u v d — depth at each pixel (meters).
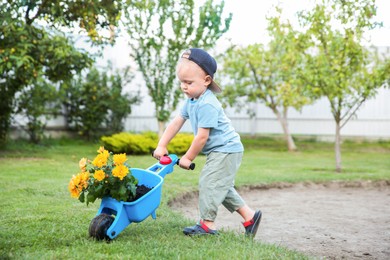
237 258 2.80
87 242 3.11
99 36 9.40
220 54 12.48
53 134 13.25
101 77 13.80
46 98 11.80
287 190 6.93
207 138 3.54
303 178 7.41
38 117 12.30
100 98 13.34
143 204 3.29
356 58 8.38
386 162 10.30
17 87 9.83
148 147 10.92
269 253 2.98
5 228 3.59
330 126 14.59
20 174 6.75
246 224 3.69
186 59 3.55
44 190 5.36
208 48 11.08
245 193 6.56
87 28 9.36
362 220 4.92
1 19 8.18
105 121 13.83
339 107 8.64
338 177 7.57
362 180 7.52
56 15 9.21
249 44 12.48
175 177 6.90
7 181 6.00
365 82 8.41
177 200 5.56
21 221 3.84
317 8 8.44
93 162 3.23
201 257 2.79
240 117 15.01
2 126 10.70
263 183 6.96
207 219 3.53
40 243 3.14
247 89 13.32
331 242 3.96
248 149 13.09
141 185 3.58
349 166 9.44
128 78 14.12
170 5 10.92
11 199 4.85
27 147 10.96
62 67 9.39
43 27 9.00
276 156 11.30
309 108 14.62
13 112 10.71
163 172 3.56
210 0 10.84
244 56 12.85
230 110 14.95
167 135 3.78
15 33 8.29
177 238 3.33
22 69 8.71
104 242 3.12
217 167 3.54
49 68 9.62
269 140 14.91
